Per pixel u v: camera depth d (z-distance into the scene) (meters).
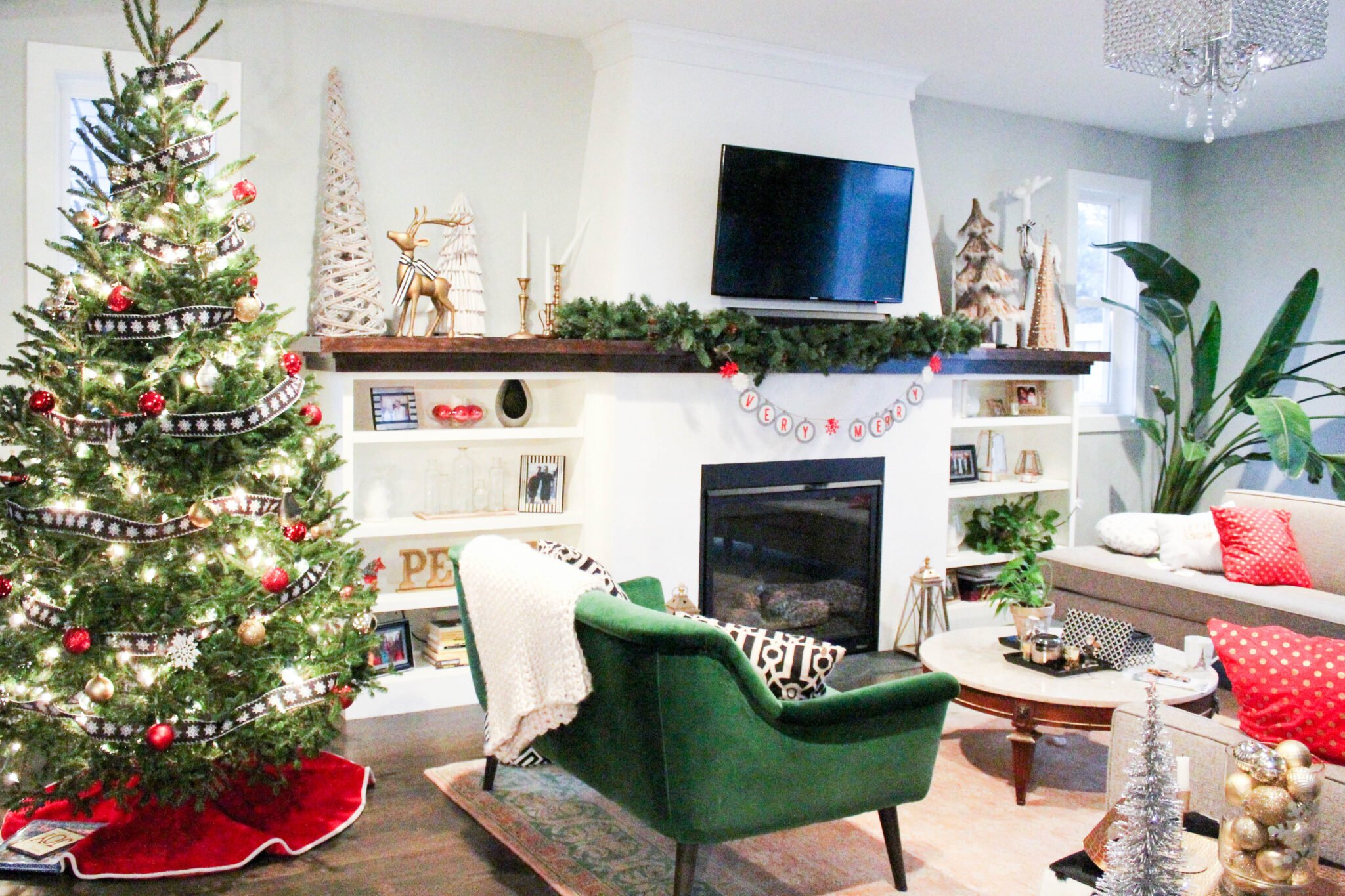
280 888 2.71
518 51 4.43
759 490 4.59
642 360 4.25
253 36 3.99
